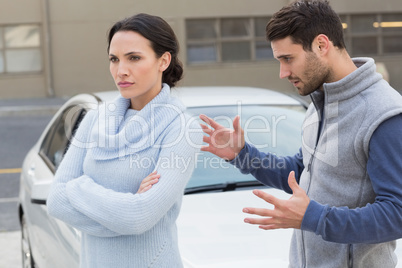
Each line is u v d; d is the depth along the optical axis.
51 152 8.05
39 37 34.09
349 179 3.75
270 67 35.59
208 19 35.00
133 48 3.84
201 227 5.55
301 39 3.71
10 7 33.62
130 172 3.87
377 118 3.58
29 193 8.02
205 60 35.28
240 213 5.82
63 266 6.23
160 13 34.41
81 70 34.25
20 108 29.56
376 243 3.56
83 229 3.89
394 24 36.38
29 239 8.18
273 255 5.01
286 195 6.20
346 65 3.81
